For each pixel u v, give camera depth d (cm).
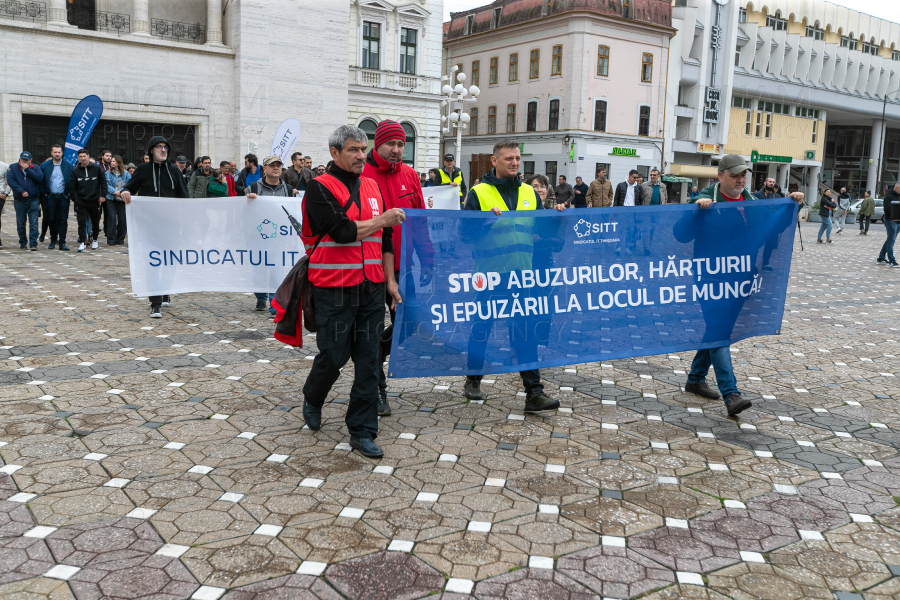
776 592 271
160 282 722
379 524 316
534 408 472
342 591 263
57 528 304
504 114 4197
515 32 4066
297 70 2619
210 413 455
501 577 276
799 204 512
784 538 313
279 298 409
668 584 275
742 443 432
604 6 3725
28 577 267
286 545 295
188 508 325
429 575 276
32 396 475
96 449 391
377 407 411
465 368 448
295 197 751
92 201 1299
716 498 353
